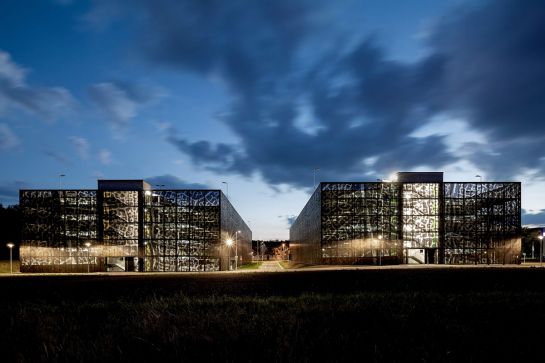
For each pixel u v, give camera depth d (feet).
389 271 90.07
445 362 13.82
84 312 27.68
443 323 20.97
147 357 13.89
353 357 13.99
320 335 17.07
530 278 65.98
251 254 506.07
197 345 15.14
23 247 205.16
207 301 31.96
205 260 206.59
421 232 209.87
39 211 208.03
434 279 65.31
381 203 210.38
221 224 210.59
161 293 50.88
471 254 209.15
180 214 208.74
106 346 15.23
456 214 211.41
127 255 206.39
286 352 14.11
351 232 208.03
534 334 18.31
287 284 61.31
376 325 20.26
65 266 204.85
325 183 210.79
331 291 48.49
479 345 16.22
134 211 208.95
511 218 211.61
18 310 28.86
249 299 34.04
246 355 13.82
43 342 15.70
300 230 378.32
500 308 26.61
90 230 207.82
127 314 25.23
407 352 14.82
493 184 213.25
